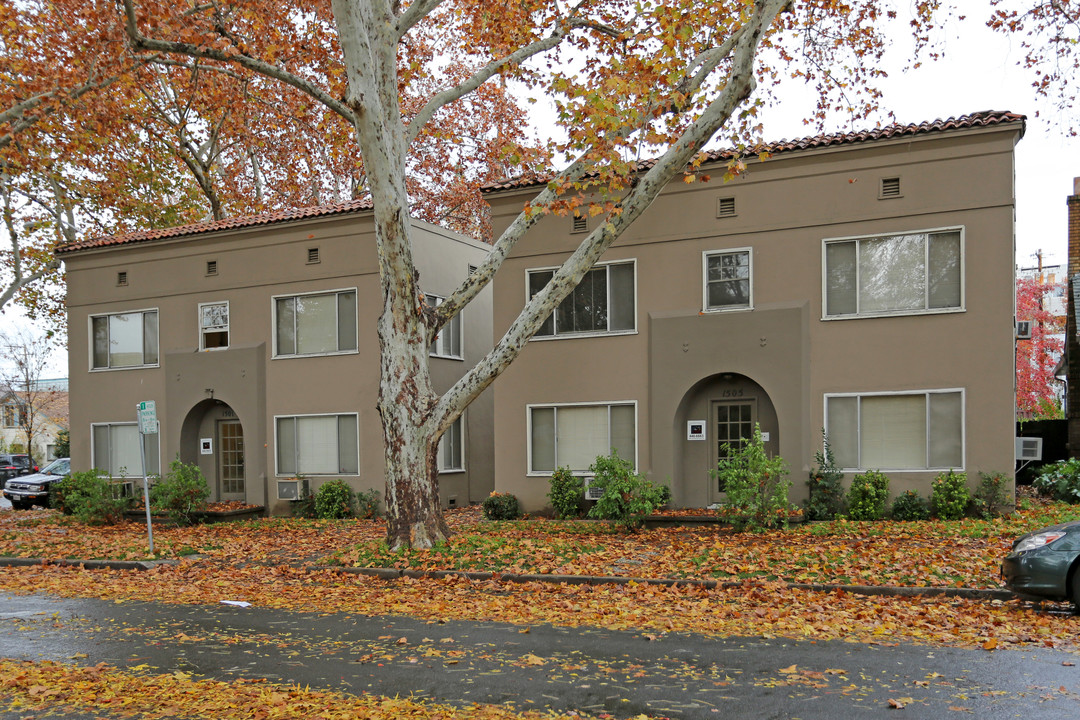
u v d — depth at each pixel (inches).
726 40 542.0
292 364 837.2
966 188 597.6
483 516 746.8
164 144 1087.0
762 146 597.6
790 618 343.0
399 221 523.2
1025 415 1403.8
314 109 966.4
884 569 417.7
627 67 514.6
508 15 616.1
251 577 501.0
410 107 1107.3
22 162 773.3
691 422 691.4
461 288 564.4
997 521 552.7
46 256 1107.9
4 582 500.4
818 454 628.1
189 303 889.5
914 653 283.3
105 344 937.5
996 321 589.0
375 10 529.3
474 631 332.8
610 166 510.6
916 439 612.1
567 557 494.0
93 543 651.5
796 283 644.7
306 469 831.1
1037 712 220.4
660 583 423.2
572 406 716.0
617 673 264.1
